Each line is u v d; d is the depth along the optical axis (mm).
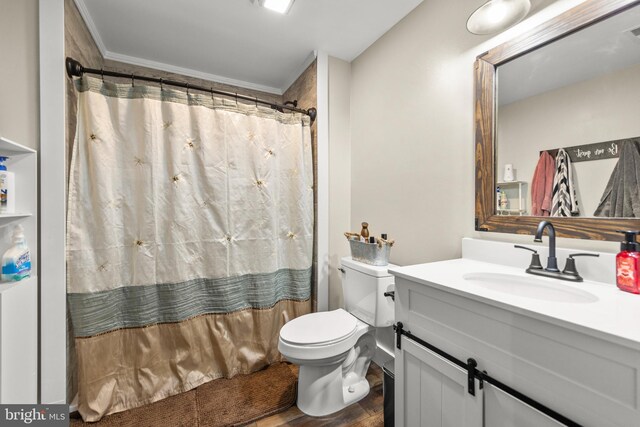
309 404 1445
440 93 1460
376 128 1924
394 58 1768
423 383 964
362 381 1644
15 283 1134
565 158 995
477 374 770
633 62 846
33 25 1269
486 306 759
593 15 917
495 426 737
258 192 1852
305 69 2197
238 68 2346
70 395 1406
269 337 1868
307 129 2053
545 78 1050
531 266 1015
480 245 1243
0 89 1203
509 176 1158
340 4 1590
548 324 631
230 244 1763
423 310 968
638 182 834
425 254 1551
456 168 1379
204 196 1697
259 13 1661
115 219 1480
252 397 1562
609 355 542
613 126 884
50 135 1291
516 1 983
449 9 1412
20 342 1142
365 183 2033
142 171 1529
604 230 900
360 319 1637
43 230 1277
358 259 1710
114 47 2012
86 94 1395
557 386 618
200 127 1666
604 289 834
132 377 1526
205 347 1714
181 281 1617
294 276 2012
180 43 1972
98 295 1421
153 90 1562
